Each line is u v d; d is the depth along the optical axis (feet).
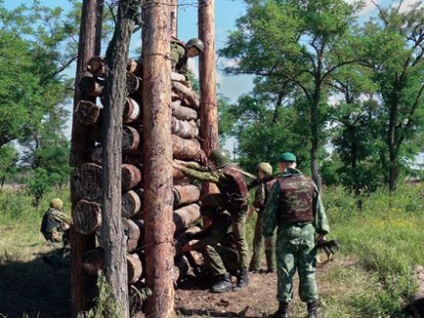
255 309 22.34
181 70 26.86
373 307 21.67
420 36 89.71
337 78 81.92
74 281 20.62
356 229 43.29
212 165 24.48
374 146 94.38
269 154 93.40
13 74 85.30
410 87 90.53
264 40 74.28
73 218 19.76
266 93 101.14
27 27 95.45
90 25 20.58
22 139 119.85
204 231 25.05
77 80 20.39
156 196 19.76
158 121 19.80
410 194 79.20
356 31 79.71
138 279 20.27
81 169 19.77
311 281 20.40
